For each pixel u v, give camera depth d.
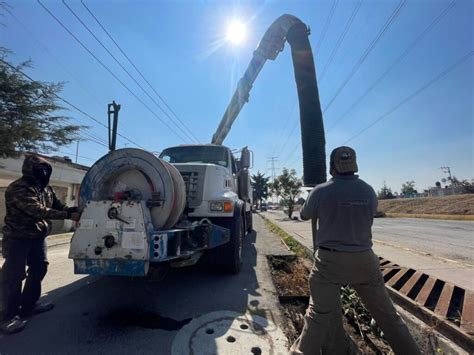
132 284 4.39
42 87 8.50
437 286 3.70
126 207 2.95
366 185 2.22
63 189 14.99
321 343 2.03
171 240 3.26
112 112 4.86
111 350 2.50
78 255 2.92
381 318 2.12
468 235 10.52
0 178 11.55
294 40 6.77
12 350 2.50
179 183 3.64
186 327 2.96
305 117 4.93
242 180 7.06
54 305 3.54
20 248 2.99
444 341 2.43
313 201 2.26
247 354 2.47
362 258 2.03
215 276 4.90
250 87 9.37
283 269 5.88
